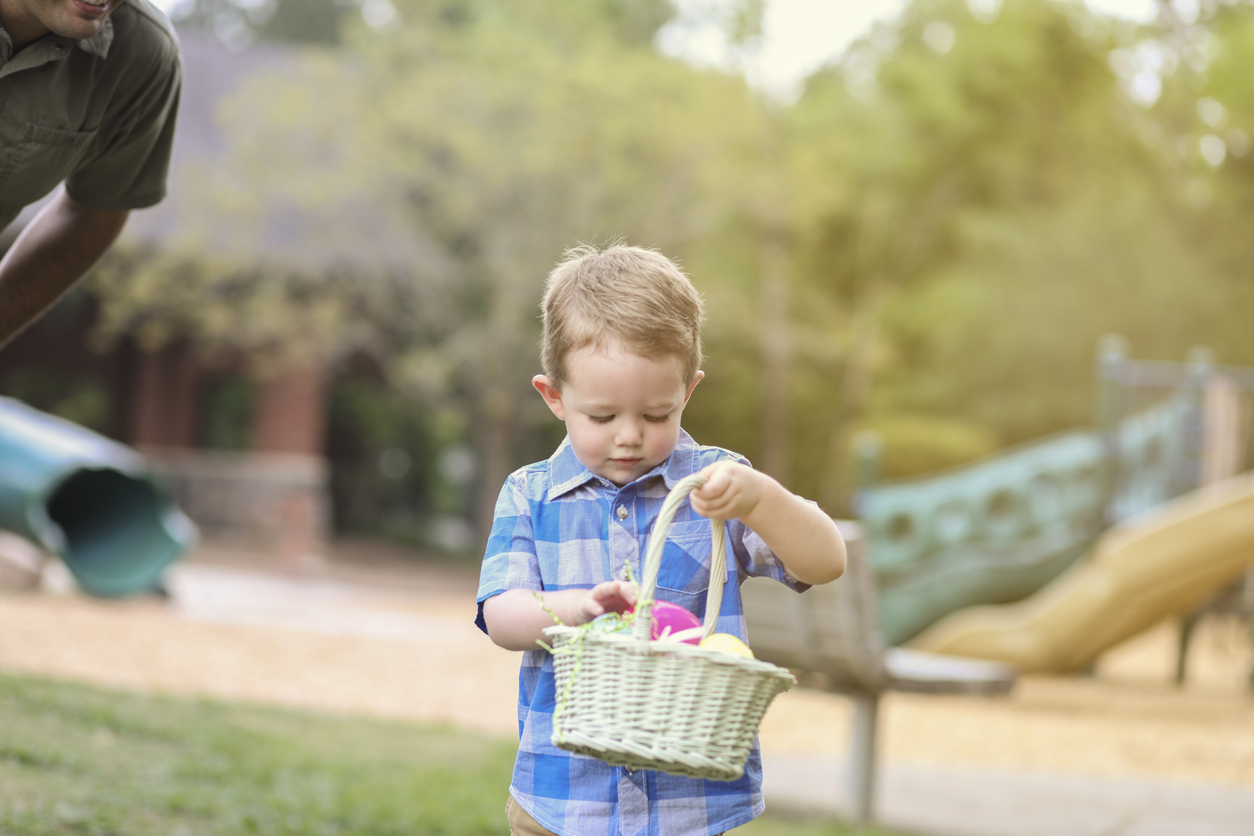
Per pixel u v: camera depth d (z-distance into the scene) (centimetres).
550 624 192
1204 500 977
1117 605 930
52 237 278
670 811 196
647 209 1767
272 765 472
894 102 2164
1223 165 2189
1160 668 1190
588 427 191
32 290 281
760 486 186
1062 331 2041
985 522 1006
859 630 474
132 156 267
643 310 187
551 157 1672
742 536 211
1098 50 2158
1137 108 2209
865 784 504
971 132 2158
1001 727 774
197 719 552
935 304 2169
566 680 179
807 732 767
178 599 1126
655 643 171
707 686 171
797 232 2073
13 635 775
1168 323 2033
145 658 771
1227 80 2062
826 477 2272
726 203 1831
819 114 2108
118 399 2109
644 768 175
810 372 2295
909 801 549
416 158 1728
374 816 409
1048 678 996
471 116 1717
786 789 575
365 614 1216
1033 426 2117
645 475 207
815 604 480
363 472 2830
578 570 205
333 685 779
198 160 1731
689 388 200
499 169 1700
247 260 1728
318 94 1750
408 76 1755
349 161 1708
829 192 1922
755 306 2133
